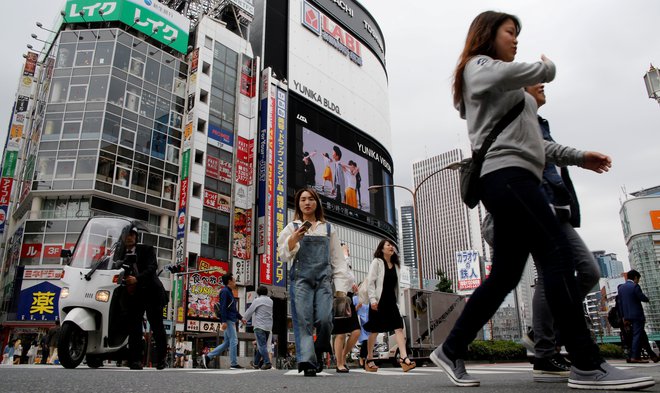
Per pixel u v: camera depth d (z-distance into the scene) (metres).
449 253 133.88
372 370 6.41
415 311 10.78
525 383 2.76
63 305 5.38
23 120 34.47
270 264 35.53
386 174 57.97
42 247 27.61
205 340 21.44
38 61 35.75
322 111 49.88
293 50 49.19
